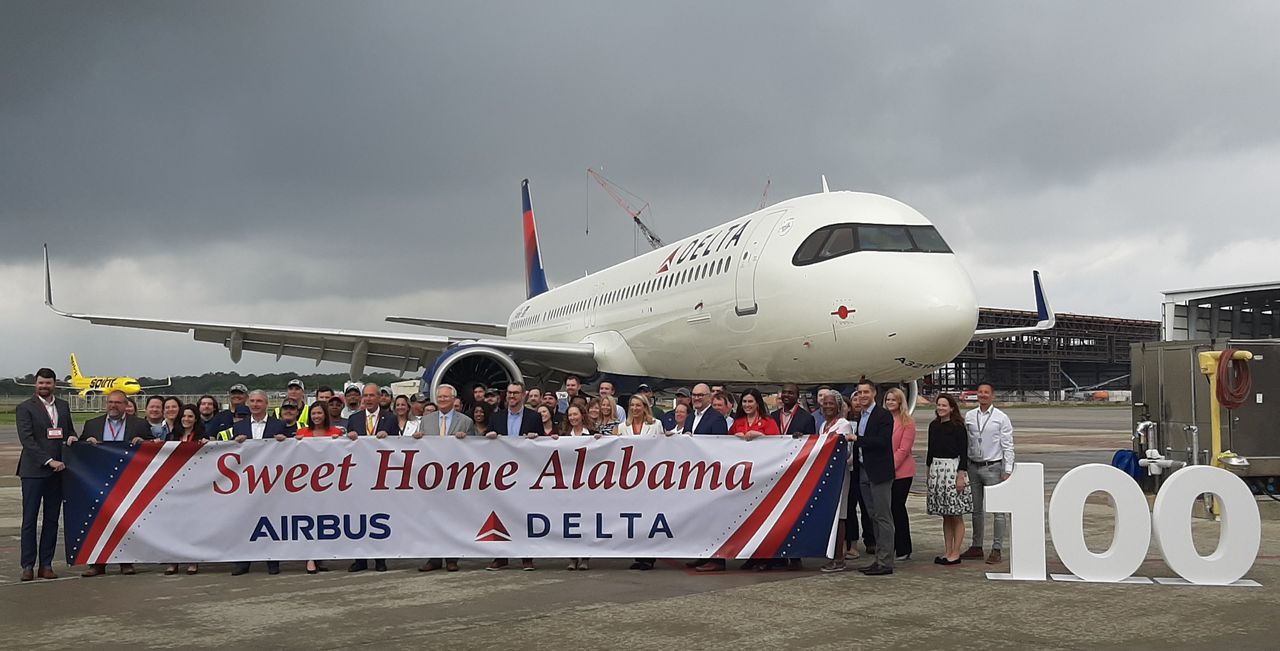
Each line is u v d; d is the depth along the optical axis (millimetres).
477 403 10906
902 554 9883
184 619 7121
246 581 8773
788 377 15852
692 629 6676
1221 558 8258
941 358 13383
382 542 9297
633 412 10430
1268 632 6543
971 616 7055
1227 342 14328
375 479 9320
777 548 9172
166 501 9219
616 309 21594
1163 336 30031
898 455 9680
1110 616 7039
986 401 9781
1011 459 9688
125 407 9930
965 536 11484
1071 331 97812
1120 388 109750
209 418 11859
